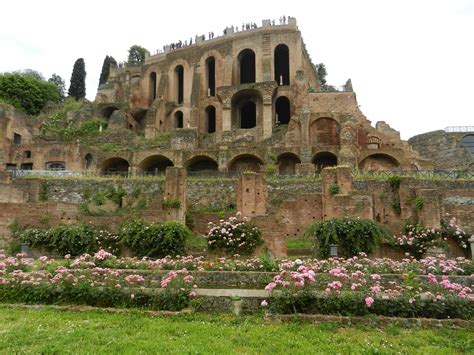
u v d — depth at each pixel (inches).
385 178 1160.8
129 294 425.4
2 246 899.4
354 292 390.0
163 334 327.9
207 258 657.0
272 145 1765.5
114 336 319.3
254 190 931.3
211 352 283.3
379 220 886.4
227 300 412.8
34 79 3031.5
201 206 1246.3
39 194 1266.0
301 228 942.4
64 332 328.2
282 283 402.6
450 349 303.7
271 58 2356.1
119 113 2294.5
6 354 275.0
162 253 720.3
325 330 345.7
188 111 2445.9
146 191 1278.3
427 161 1759.4
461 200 992.2
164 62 2699.3
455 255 761.0
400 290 406.0
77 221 896.3
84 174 1518.2
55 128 2276.1
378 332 343.6
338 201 857.5
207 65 2591.0
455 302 380.8
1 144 1765.5
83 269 495.5
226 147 1722.4
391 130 1891.0
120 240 768.9
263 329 345.7
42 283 446.6
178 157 1656.0
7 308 414.6
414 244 736.3
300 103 2081.7
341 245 665.6
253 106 2351.1
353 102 2044.8
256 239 703.1
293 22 2402.8
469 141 2066.9
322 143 1872.5
